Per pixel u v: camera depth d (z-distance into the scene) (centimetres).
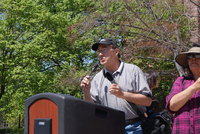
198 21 1056
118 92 297
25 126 253
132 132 322
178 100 284
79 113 245
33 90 1856
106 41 331
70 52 1978
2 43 1905
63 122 236
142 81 322
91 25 1136
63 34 1895
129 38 1029
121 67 332
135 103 310
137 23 1064
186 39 996
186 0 1049
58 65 2020
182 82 305
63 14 2094
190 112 285
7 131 3366
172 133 292
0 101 1992
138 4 1046
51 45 1928
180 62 314
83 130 248
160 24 956
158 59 1005
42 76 1867
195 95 288
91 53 1684
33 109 252
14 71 1828
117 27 1120
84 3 2156
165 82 1104
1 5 1992
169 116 327
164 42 930
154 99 335
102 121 267
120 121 290
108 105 331
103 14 1116
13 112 1920
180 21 997
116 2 1108
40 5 2044
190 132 281
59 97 238
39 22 1983
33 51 1873
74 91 1730
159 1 1024
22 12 1970
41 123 245
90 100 331
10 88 1948
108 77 333
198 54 291
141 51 1003
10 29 2008
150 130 320
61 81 1362
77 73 1278
